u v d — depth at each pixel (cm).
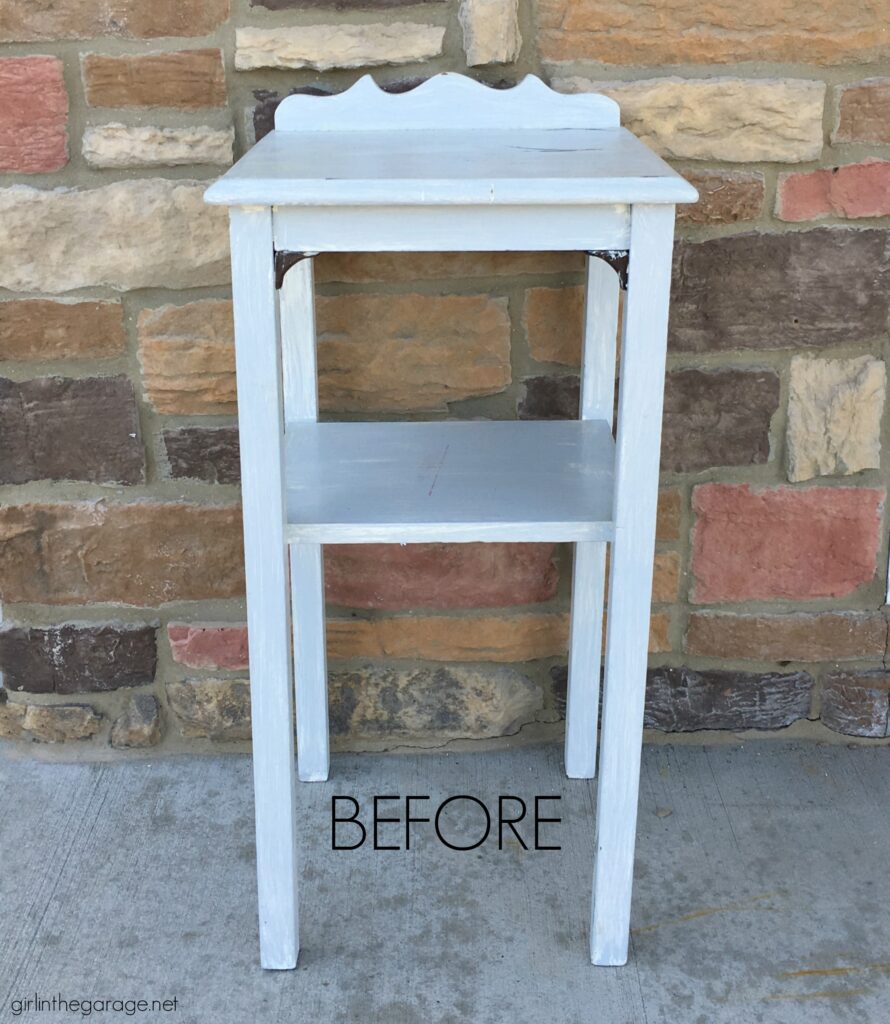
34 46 140
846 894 143
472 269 150
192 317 151
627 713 123
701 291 151
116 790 162
